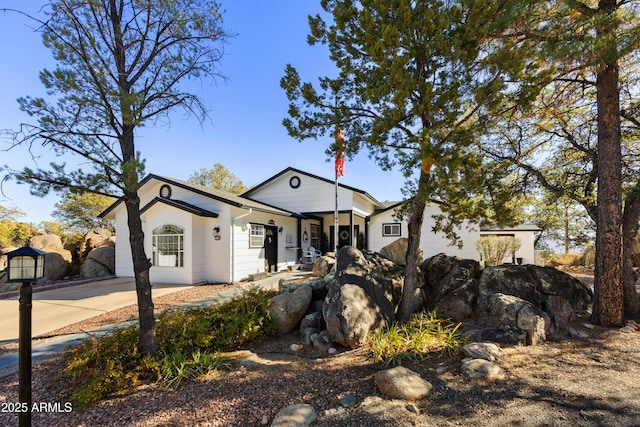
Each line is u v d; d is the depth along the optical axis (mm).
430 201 4406
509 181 6957
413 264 5168
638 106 5992
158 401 3107
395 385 3020
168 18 3916
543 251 13195
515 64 3812
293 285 6047
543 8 4195
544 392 2963
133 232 3768
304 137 5164
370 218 16125
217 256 10727
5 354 4551
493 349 3707
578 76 5250
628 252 5535
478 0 3771
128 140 3771
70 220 21828
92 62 3469
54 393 3396
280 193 15102
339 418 2682
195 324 4309
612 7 4379
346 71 4613
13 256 2688
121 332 4133
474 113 4824
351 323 4289
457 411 2723
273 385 3326
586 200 6430
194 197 11125
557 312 4938
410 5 4035
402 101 3748
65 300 7945
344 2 4484
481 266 6230
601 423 2502
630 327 4684
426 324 4645
